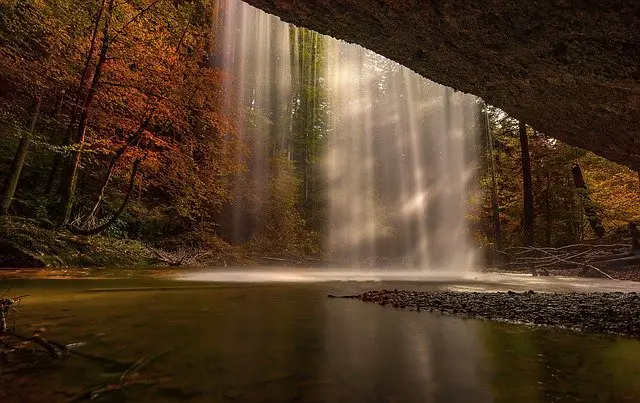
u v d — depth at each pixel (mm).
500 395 1946
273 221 23000
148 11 12305
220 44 20219
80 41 11398
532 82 4191
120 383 2008
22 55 10945
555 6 2900
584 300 5719
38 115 11477
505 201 23078
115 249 12586
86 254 11281
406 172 34094
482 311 4699
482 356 2691
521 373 2320
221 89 16328
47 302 4734
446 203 29109
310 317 4133
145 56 11969
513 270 17344
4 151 11891
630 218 17016
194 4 14445
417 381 2141
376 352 2738
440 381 2148
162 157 13656
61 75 11344
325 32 4180
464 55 4000
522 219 21844
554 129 5254
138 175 14172
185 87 13367
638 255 13242
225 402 1794
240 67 24703
